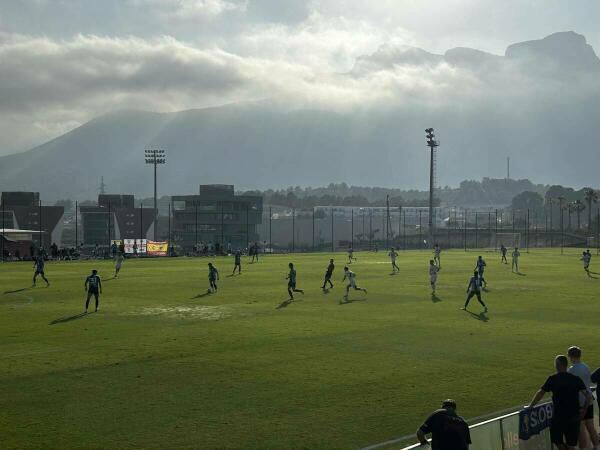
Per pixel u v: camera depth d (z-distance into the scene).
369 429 15.20
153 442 14.29
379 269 71.06
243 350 24.17
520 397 17.83
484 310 35.81
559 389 12.95
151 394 18.05
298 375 20.22
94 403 17.17
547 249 145.00
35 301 40.31
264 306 37.72
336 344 25.42
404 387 18.83
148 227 197.12
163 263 84.88
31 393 18.11
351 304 38.72
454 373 20.53
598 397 14.33
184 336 27.25
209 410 16.59
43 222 171.25
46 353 23.56
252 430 15.11
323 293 45.22
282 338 26.77
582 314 34.28
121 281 55.28
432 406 16.97
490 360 22.45
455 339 26.56
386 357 22.94
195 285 51.38
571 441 12.93
